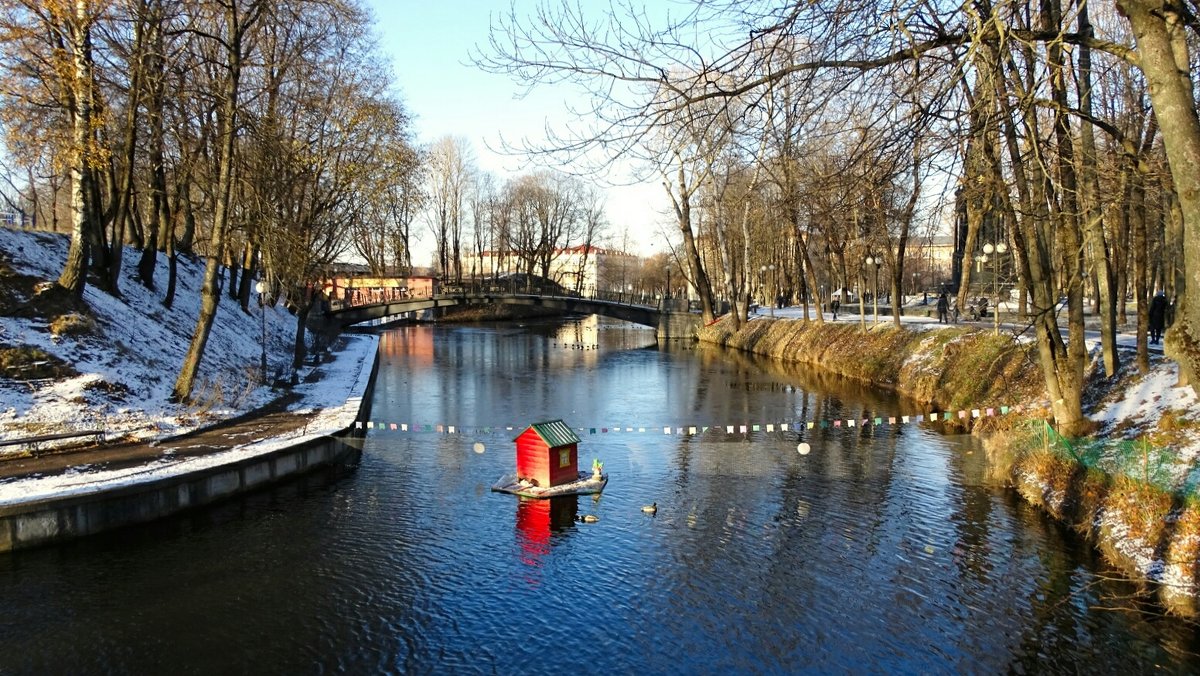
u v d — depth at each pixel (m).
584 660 10.35
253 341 35.41
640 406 29.23
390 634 11.03
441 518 15.73
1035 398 23.05
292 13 22.73
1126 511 13.41
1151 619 11.01
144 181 37.38
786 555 13.75
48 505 13.43
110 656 10.36
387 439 22.95
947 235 94.88
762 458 20.59
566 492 17.23
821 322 46.25
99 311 23.88
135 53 21.33
